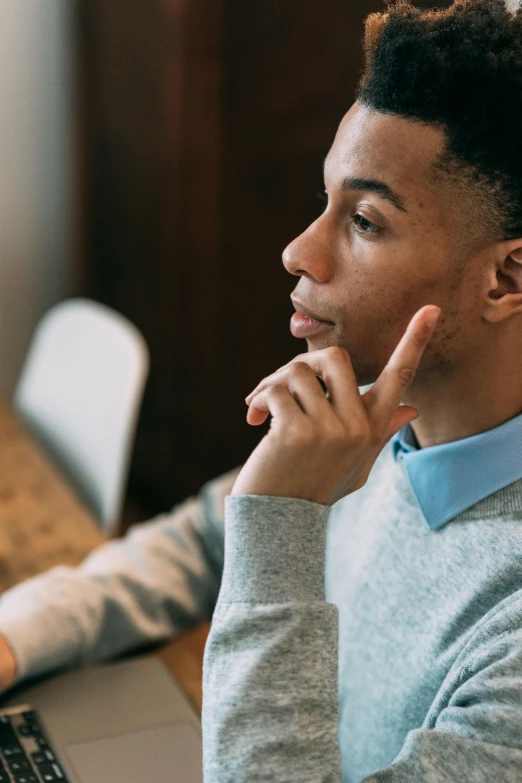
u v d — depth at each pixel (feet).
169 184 7.25
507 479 2.45
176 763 2.68
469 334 2.34
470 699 2.08
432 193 2.18
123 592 3.40
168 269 7.58
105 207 8.22
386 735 2.63
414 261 2.24
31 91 8.61
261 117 6.67
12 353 9.30
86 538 4.17
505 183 2.15
